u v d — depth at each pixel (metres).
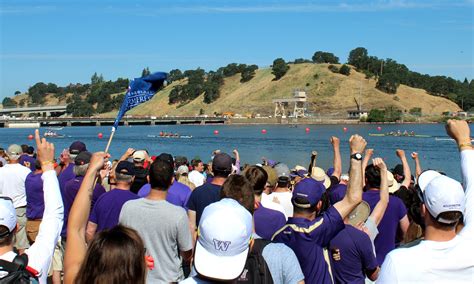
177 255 6.32
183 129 177.00
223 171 7.70
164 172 6.35
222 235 3.83
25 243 10.53
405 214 7.43
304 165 64.69
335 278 5.91
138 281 3.28
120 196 7.21
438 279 4.02
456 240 4.12
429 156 73.81
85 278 3.22
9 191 10.30
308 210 5.40
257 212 6.85
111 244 3.26
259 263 4.32
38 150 4.94
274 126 196.62
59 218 4.83
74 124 193.62
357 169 5.23
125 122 199.00
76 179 8.48
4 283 3.88
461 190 4.07
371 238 6.41
